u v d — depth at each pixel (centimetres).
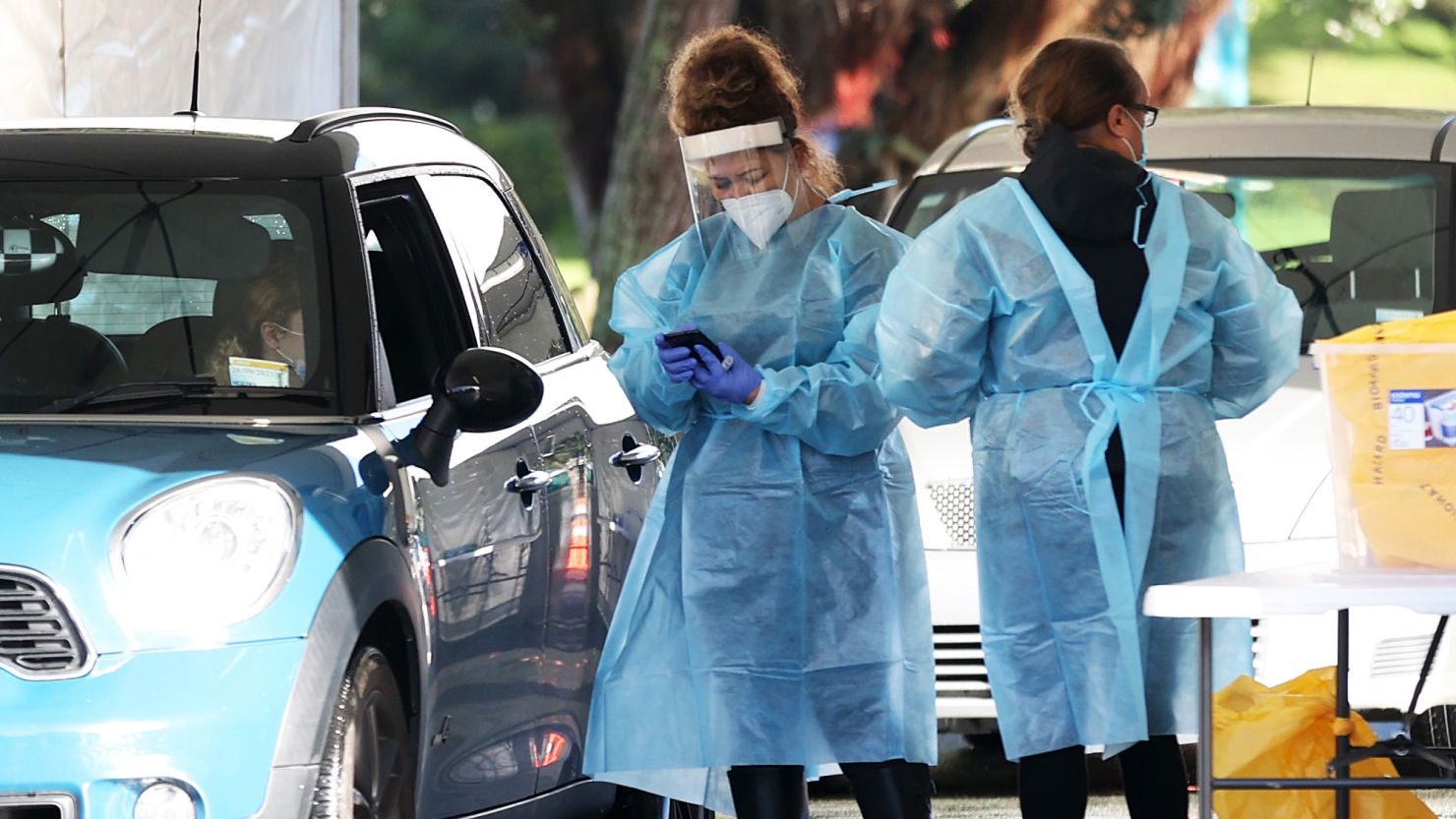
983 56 5397
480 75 9119
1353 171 2917
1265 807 1738
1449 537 1546
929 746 1922
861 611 1883
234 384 1883
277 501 1717
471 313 2109
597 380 2306
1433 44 9506
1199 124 3014
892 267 1909
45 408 1861
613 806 2283
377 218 2053
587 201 8619
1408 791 1736
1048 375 1833
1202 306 1862
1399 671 2536
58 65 3114
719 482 1888
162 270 1942
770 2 5372
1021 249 1823
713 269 1914
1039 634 1836
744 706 1867
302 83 3281
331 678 1702
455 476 1941
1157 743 1883
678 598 1905
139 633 1652
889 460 1923
